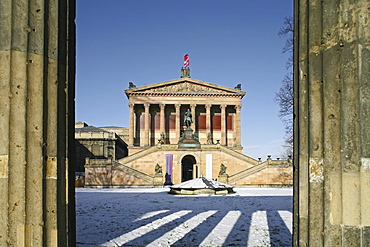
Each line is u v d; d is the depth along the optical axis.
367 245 5.55
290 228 13.84
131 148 77.94
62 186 6.30
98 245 10.90
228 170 60.88
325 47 5.98
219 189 35.25
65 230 6.29
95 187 51.00
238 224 14.78
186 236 12.29
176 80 81.19
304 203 6.05
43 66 6.10
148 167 59.69
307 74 6.16
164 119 81.00
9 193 5.82
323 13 6.04
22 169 5.87
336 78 5.89
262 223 15.04
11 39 5.98
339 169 5.75
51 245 6.04
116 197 30.81
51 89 6.21
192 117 80.94
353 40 5.80
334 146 5.82
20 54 5.98
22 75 5.96
